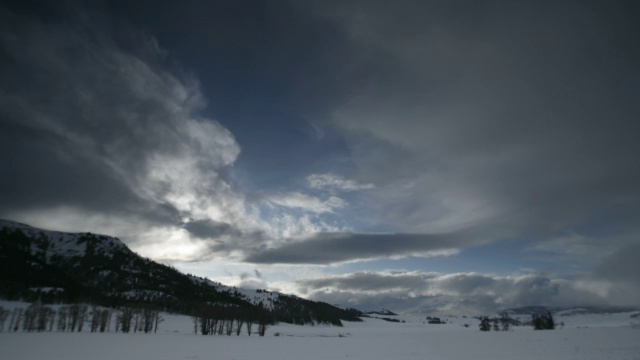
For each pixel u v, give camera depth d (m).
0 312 173.00
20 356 69.88
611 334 95.81
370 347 85.38
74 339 116.06
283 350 79.12
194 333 175.12
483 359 52.44
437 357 58.88
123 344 98.06
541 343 78.62
